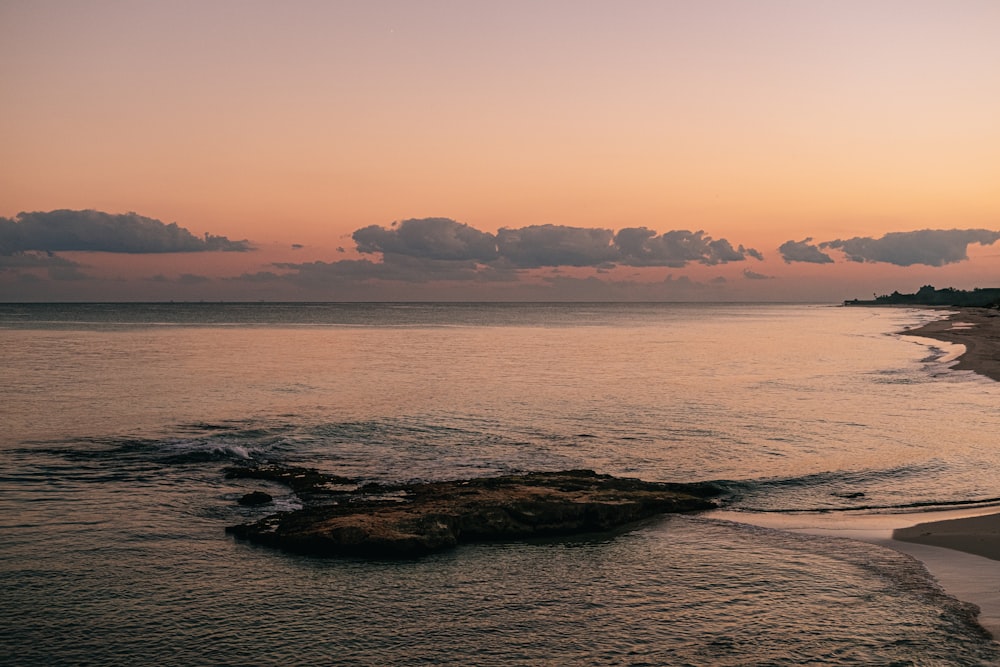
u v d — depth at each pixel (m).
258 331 110.81
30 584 12.93
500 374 49.38
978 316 157.38
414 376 47.81
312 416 31.53
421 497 17.53
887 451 24.31
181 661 10.28
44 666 10.14
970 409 33.19
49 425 28.70
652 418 31.16
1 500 18.23
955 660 10.10
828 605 12.02
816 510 17.97
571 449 24.94
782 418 30.95
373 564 14.06
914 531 15.98
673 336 103.75
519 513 16.23
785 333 112.06
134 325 127.69
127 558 14.28
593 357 64.81
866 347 77.31
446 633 11.11
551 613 11.80
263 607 12.05
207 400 36.06
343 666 10.12
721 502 18.73
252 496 18.28
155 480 20.50
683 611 11.85
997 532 15.68
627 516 16.92
